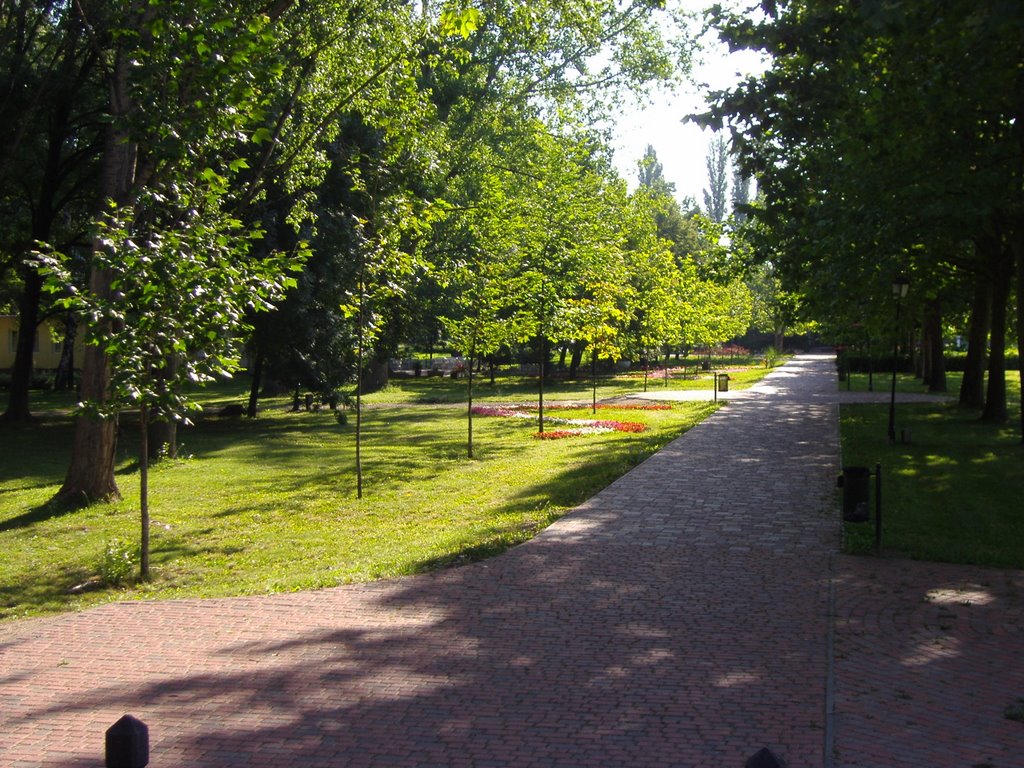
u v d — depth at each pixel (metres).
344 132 26.11
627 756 5.28
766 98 12.26
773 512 12.48
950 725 5.66
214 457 21.52
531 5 22.28
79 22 20.30
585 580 9.20
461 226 30.64
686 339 56.53
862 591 8.66
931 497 13.49
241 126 13.79
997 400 24.06
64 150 29.31
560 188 26.69
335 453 21.89
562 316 24.11
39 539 12.77
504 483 16.34
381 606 8.51
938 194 15.58
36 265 9.65
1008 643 7.20
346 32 18.45
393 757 5.32
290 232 25.72
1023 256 17.95
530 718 5.84
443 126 28.36
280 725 5.82
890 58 12.58
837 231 17.23
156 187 12.40
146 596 9.55
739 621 7.80
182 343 9.98
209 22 11.87
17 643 7.88
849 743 5.40
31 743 5.68
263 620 8.24
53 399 43.62
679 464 17.25
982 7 9.97
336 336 26.61
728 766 5.13
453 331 20.66
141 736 3.26
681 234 74.19
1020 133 14.71
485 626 7.79
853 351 55.75
